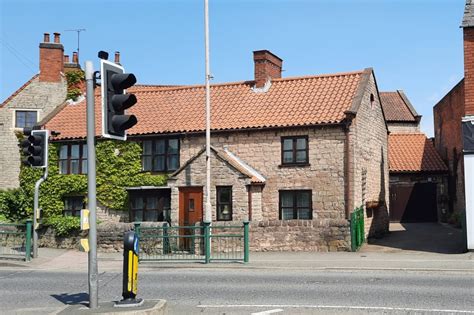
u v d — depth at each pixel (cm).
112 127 990
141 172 2597
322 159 2336
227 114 2566
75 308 1009
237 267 1717
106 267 1808
